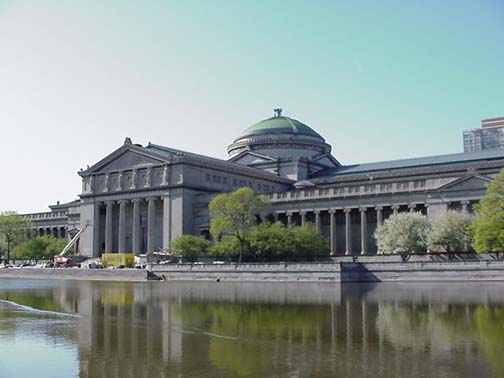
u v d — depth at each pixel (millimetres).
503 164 135625
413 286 82312
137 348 35625
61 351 35031
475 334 38188
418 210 129875
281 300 63375
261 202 125250
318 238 124188
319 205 141375
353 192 137000
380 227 116625
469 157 147750
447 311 50438
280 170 175750
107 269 124188
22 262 174125
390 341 36188
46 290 86688
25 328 44469
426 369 28703
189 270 112250
